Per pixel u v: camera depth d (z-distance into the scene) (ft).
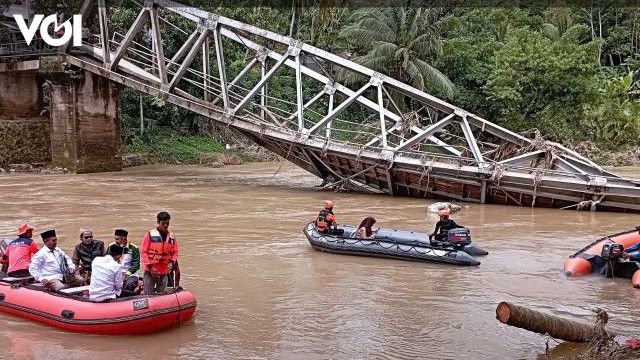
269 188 90.89
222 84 88.89
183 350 27.89
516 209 72.84
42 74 100.99
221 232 57.16
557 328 26.43
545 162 76.13
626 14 176.35
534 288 38.83
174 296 30.68
